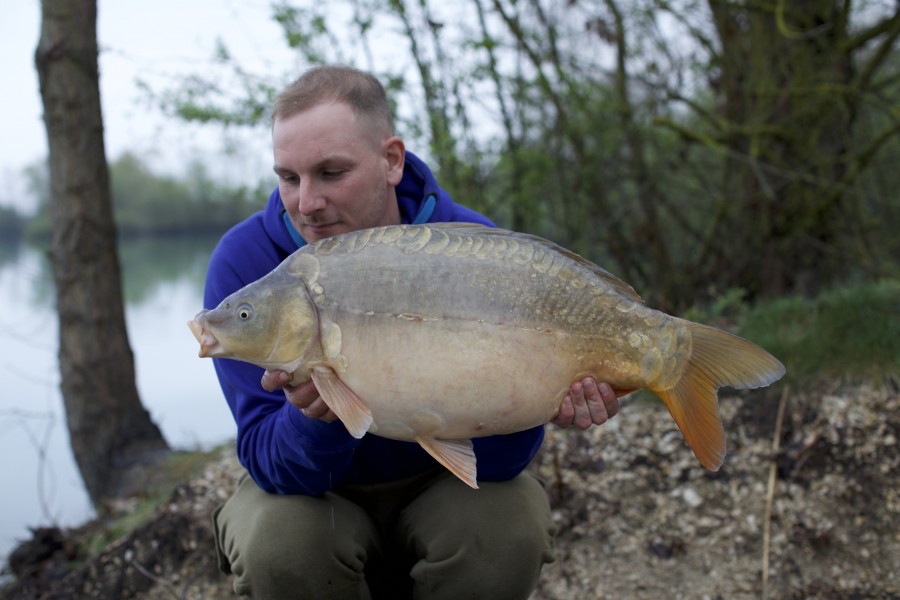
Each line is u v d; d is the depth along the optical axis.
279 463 1.88
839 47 5.15
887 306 3.52
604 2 5.55
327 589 1.94
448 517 1.99
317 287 1.67
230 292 2.07
